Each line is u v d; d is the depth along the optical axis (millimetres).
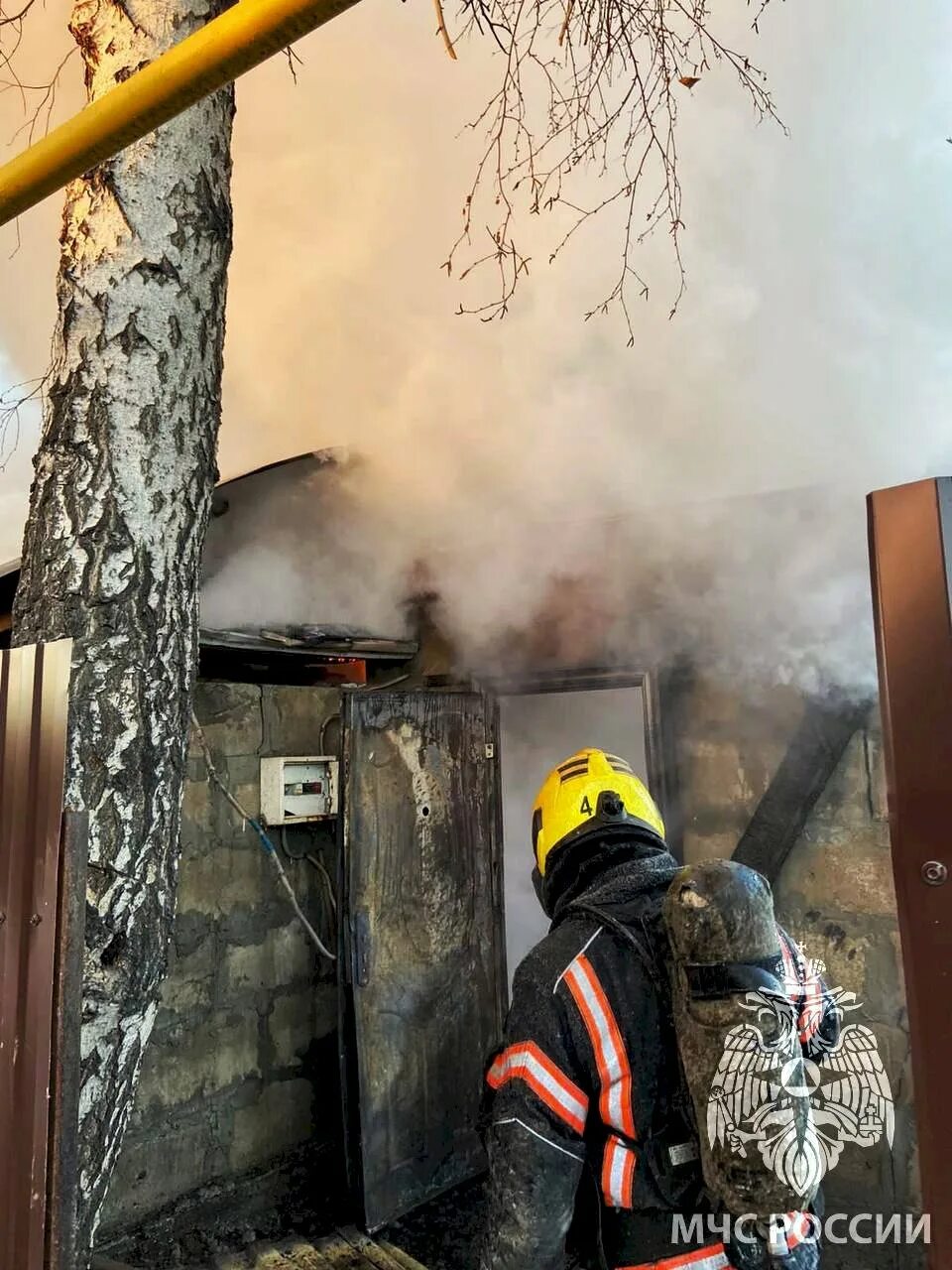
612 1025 1187
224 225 1531
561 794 1477
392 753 3609
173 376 1422
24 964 1073
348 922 3365
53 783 1080
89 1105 1237
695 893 1144
